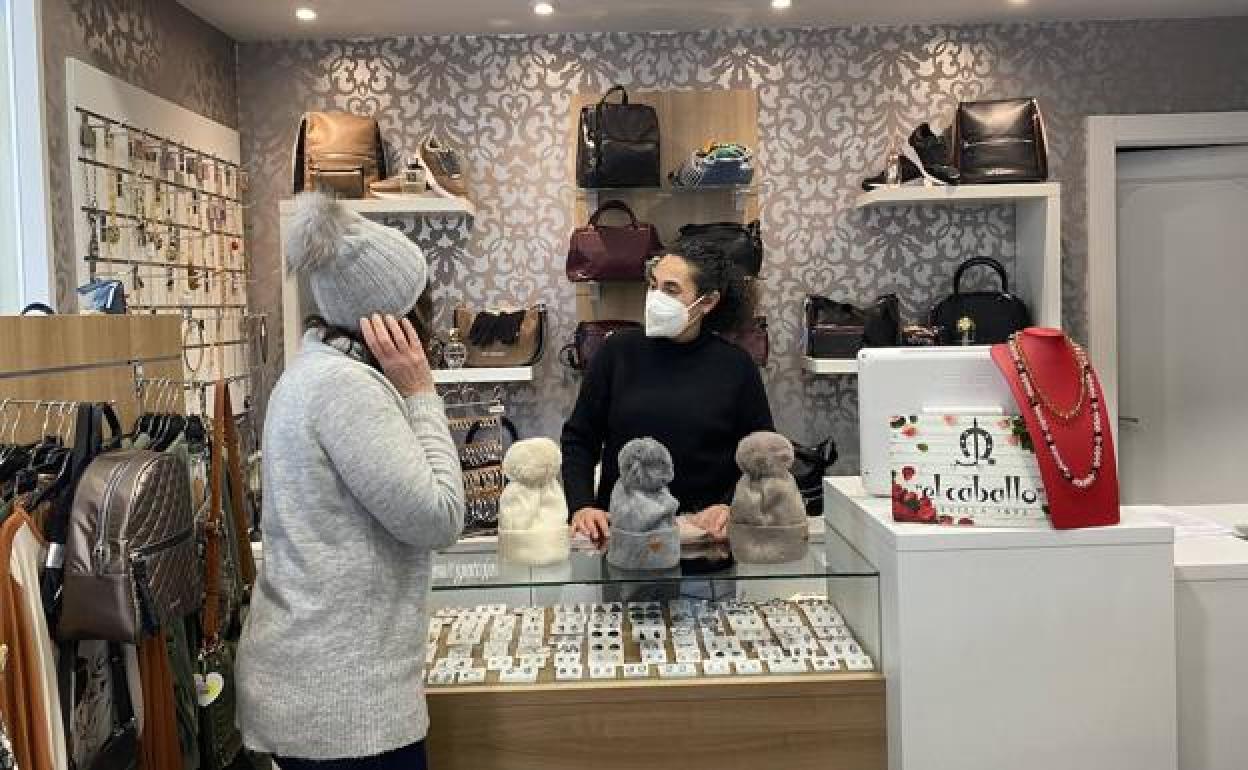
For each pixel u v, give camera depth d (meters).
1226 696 1.90
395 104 3.90
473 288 3.94
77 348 1.95
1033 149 3.60
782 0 3.53
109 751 1.58
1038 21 3.88
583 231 3.59
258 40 3.88
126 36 3.06
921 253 3.94
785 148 3.92
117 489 1.51
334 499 1.47
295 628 1.45
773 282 3.94
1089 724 1.71
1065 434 1.71
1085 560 1.70
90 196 2.77
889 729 1.75
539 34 3.88
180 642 1.80
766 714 1.75
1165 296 4.04
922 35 3.90
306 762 1.46
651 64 3.90
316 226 1.49
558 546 1.86
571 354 3.79
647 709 1.75
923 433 1.78
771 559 1.84
